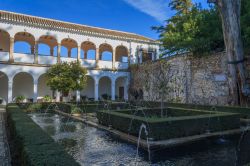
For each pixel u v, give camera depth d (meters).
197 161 4.96
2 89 19.70
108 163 4.84
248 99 11.37
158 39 25.25
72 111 13.36
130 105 15.67
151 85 20.80
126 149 5.94
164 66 19.38
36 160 2.79
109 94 26.05
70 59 20.97
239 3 11.34
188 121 6.79
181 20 20.11
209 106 12.17
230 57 11.52
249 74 12.78
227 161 4.94
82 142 6.70
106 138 7.24
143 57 25.38
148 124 6.21
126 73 24.22
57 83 15.97
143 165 4.71
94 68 22.06
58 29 20.22
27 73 20.03
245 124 8.95
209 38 15.29
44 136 4.19
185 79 17.30
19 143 4.14
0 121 10.66
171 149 5.93
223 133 7.12
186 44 15.91
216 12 16.09
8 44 20.73
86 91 24.11
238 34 11.30
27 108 16.05
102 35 22.55
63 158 2.91
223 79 14.27
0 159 4.88
